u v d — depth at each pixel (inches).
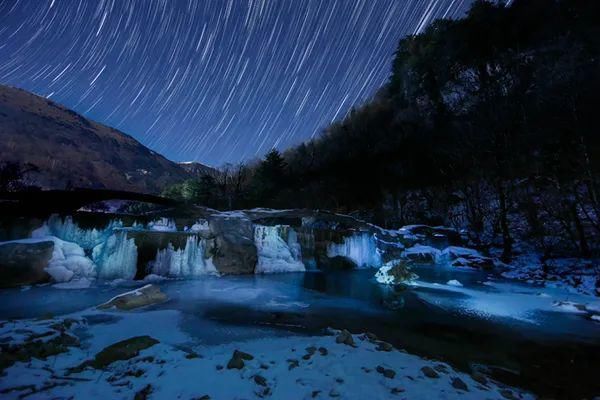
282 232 738.2
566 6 1300.4
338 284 549.0
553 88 963.3
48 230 495.8
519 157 1005.8
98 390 152.1
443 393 165.5
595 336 299.3
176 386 159.2
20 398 139.9
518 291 521.0
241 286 497.7
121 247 505.7
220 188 1628.9
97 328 259.3
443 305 415.2
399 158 1585.9
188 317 309.3
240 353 198.7
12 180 906.7
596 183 724.7
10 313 301.0
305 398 153.4
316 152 2135.8
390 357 213.2
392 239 919.7
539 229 845.8
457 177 1235.9
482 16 1493.6
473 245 983.0
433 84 1662.2
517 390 188.9
